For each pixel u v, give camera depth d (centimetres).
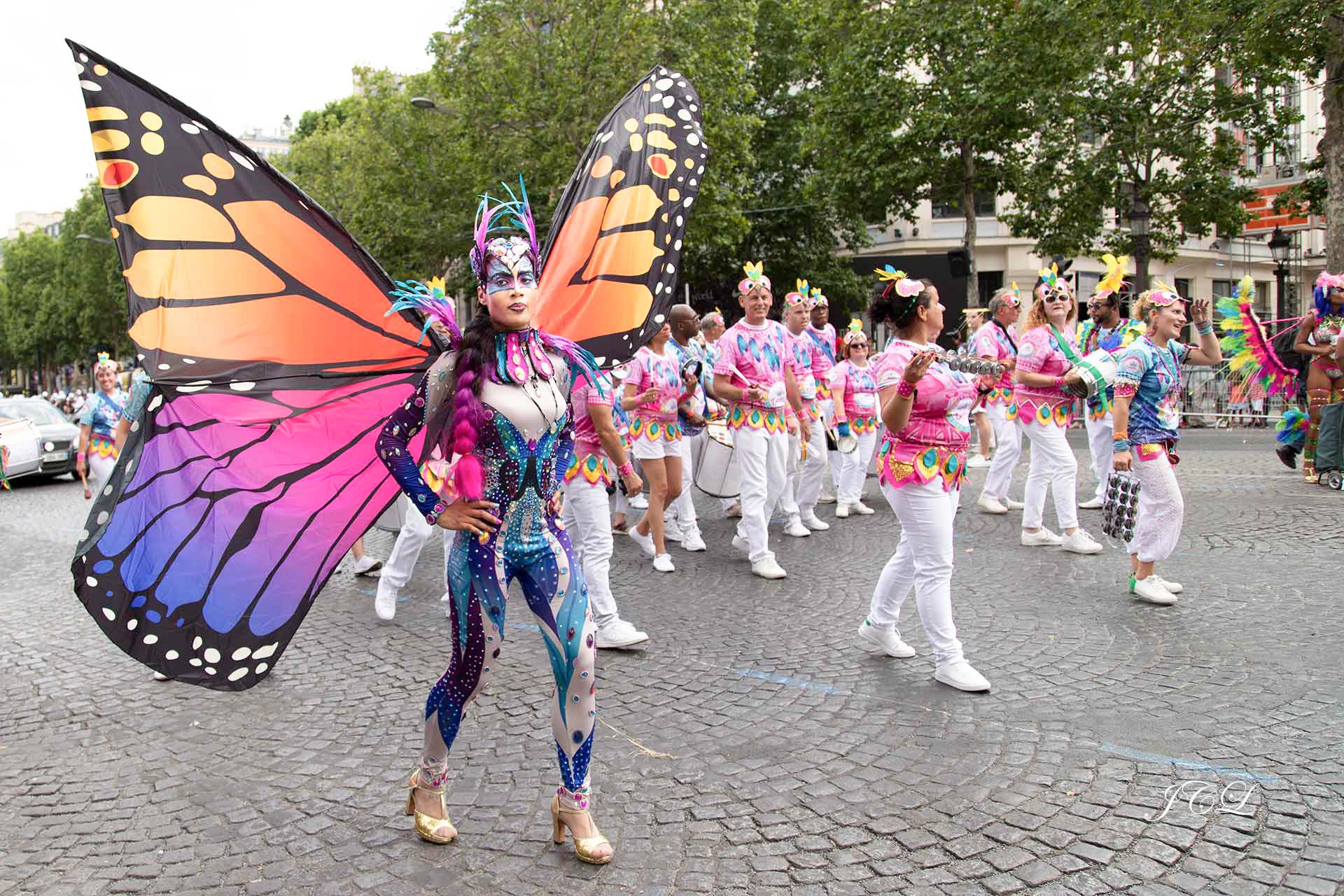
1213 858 282
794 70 3005
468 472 289
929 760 359
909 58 2164
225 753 402
